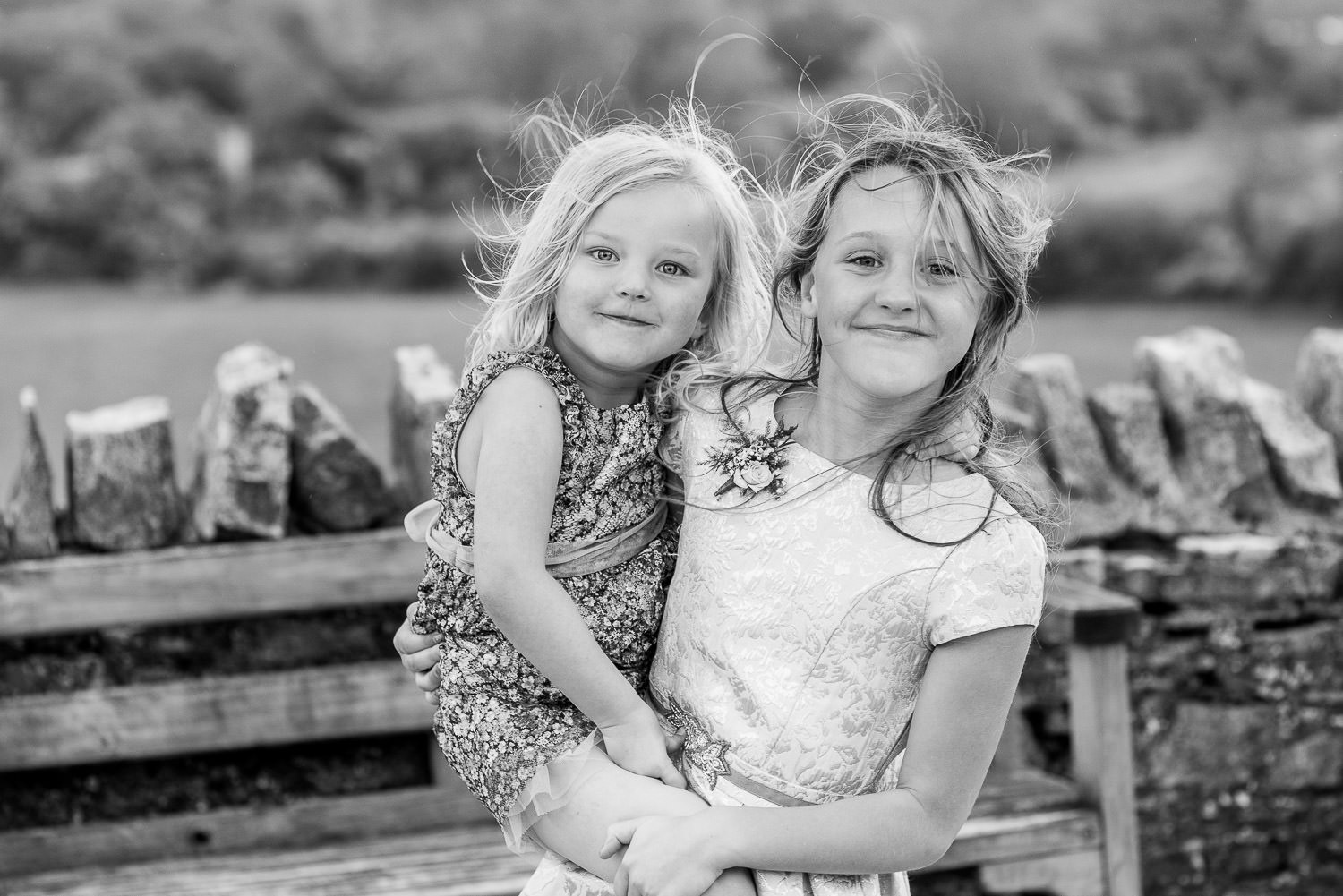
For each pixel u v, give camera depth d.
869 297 1.65
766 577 1.70
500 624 1.71
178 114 31.84
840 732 1.66
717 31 35.00
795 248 1.78
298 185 29.94
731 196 1.87
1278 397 3.54
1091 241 25.27
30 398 2.89
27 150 30.70
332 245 26.61
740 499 1.75
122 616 2.84
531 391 1.75
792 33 34.28
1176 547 3.38
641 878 1.58
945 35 36.25
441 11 40.84
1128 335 19.34
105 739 2.85
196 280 26.69
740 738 1.68
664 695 1.79
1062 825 2.85
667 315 1.78
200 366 14.61
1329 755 3.41
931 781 1.64
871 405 1.71
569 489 1.78
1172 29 42.12
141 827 2.87
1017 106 35.88
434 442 1.83
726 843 1.59
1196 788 3.37
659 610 1.83
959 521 1.65
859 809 1.62
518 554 1.70
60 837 2.84
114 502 2.88
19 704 2.82
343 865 2.74
